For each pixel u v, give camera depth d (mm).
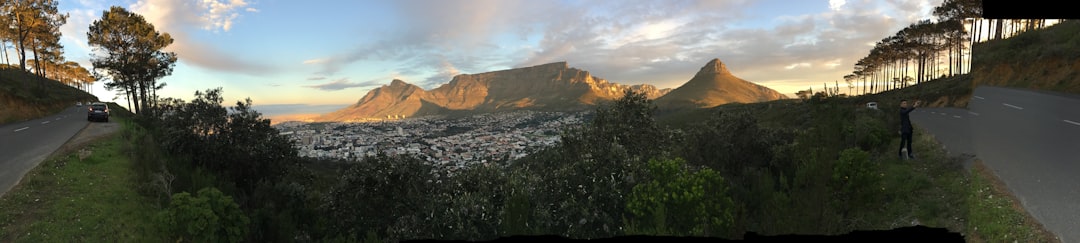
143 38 44688
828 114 8578
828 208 8430
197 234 13664
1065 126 13938
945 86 48375
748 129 19234
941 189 10570
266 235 17375
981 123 16812
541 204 17375
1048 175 8805
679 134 22500
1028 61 27656
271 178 24516
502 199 18250
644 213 14211
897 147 15758
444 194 18016
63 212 13438
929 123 20031
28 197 13875
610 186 16875
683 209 13305
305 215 21156
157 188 16609
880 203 10789
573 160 22109
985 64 32219
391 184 17703
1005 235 7188
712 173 13797
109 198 15102
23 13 46000
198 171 19547
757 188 16000
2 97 38156
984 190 9102
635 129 22688
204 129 22641
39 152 19641
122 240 13148
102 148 21062
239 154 22859
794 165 16750
